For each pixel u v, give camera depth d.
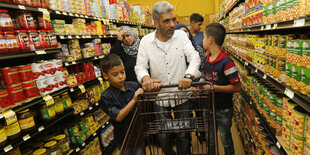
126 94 1.82
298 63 1.19
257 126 2.07
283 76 1.49
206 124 1.44
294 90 1.25
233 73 1.90
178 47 1.83
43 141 2.36
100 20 3.44
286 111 1.44
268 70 1.78
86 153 2.81
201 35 3.69
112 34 3.90
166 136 1.88
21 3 1.96
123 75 1.70
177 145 1.97
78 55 2.85
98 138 3.11
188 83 1.38
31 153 2.12
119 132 1.81
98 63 3.79
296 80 1.22
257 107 2.17
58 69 2.37
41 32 2.19
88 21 3.47
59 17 3.00
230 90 1.94
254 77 2.37
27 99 2.01
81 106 2.83
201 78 2.29
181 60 1.86
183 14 9.41
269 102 1.77
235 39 3.62
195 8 9.29
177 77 1.87
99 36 3.36
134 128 1.55
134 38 2.85
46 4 2.31
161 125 1.46
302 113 1.21
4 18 1.78
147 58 1.88
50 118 2.26
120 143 1.84
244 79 2.92
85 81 2.93
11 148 1.77
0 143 1.70
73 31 2.79
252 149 2.39
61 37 2.52
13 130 1.84
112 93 1.74
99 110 3.28
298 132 1.24
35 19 2.27
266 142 1.82
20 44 1.94
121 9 4.34
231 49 4.18
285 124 1.46
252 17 2.28
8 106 1.82
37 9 2.16
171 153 1.99
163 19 1.62
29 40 2.05
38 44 2.14
